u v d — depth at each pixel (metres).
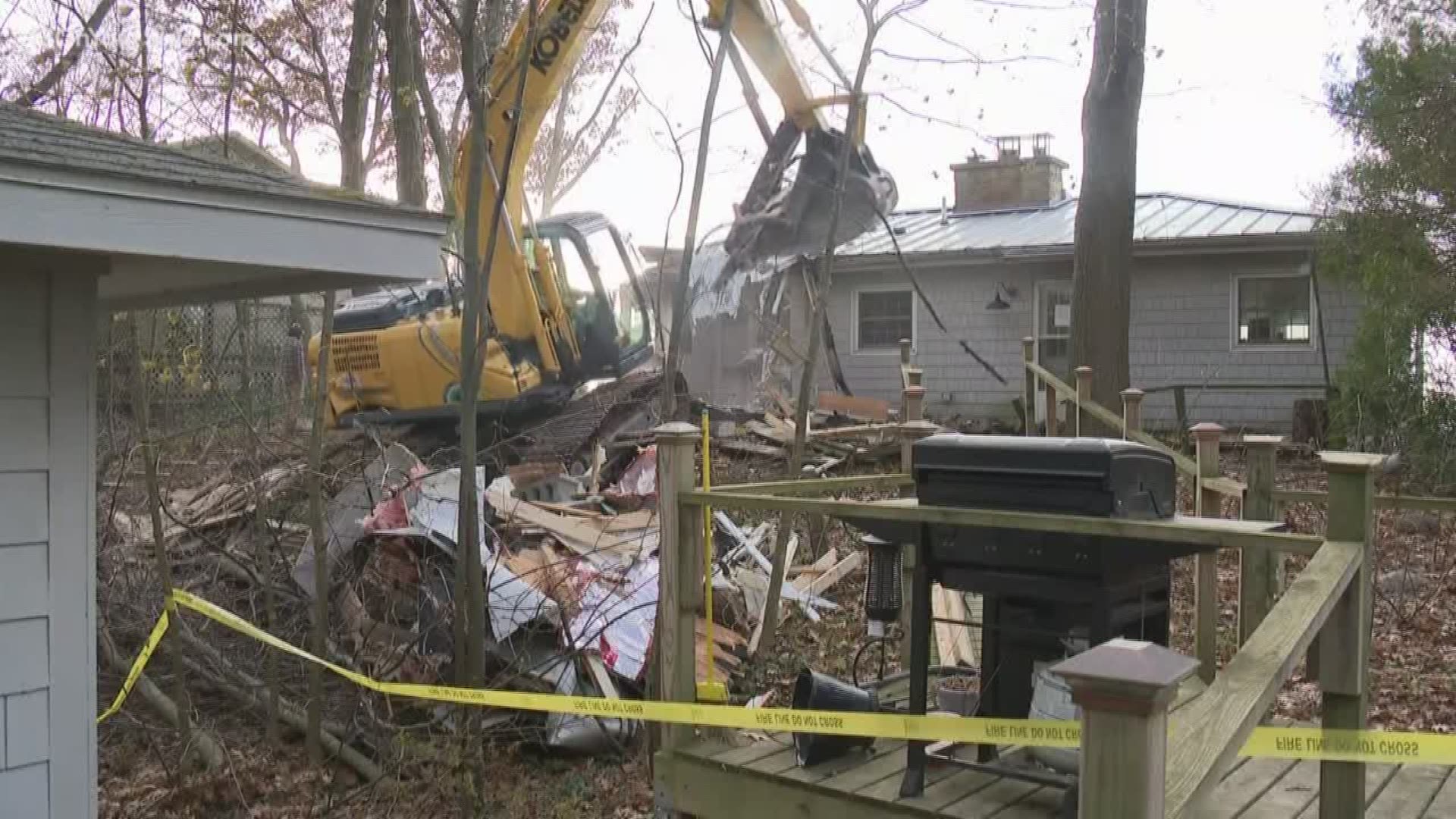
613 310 10.86
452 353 9.75
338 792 5.47
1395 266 11.59
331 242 3.45
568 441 10.05
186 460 7.00
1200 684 4.46
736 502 3.88
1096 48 11.04
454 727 5.46
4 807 3.26
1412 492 10.80
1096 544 3.18
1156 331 16.91
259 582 6.42
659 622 4.14
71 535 3.40
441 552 6.34
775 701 5.99
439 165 6.84
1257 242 15.87
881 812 3.45
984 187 20.25
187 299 4.54
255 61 7.19
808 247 8.96
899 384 18.06
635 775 5.64
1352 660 2.78
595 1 8.58
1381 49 11.55
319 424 5.66
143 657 4.78
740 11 8.09
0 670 3.26
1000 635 3.59
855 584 8.63
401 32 6.26
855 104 6.70
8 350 3.27
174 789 5.40
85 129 3.87
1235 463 13.06
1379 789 3.71
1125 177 11.12
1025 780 3.42
